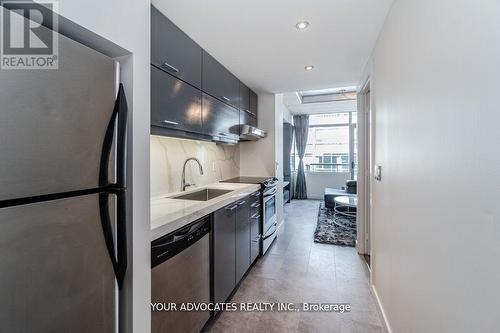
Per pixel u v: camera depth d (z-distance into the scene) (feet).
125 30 3.28
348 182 18.16
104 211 2.90
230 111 8.82
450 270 2.90
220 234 6.17
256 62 8.00
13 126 2.03
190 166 8.29
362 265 9.05
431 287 3.39
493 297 2.17
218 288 6.06
